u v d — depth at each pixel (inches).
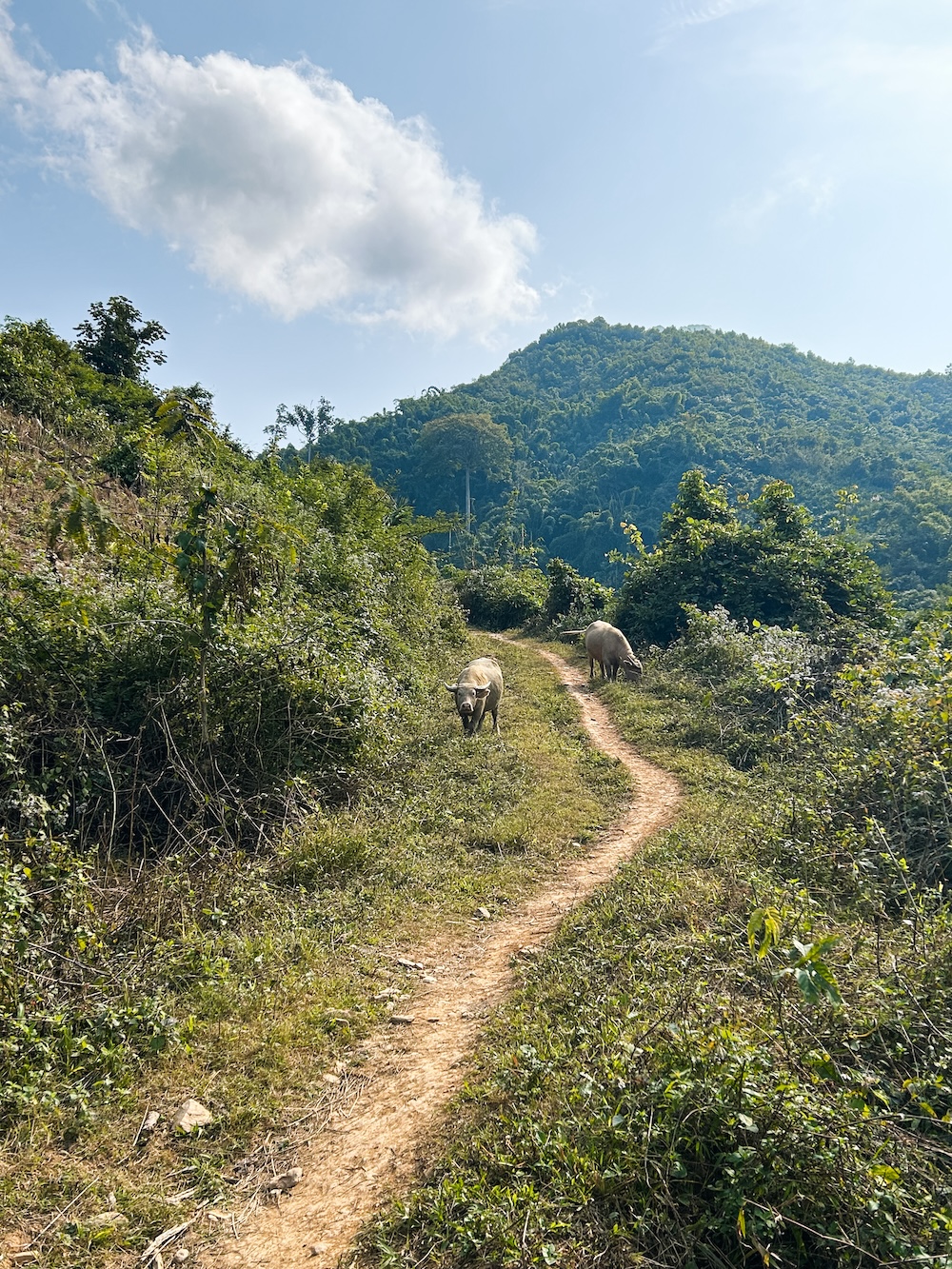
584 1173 117.2
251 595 275.7
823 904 200.8
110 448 580.7
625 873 247.4
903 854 222.1
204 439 261.1
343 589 501.0
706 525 740.0
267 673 298.5
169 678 272.5
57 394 629.0
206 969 188.5
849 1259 97.7
